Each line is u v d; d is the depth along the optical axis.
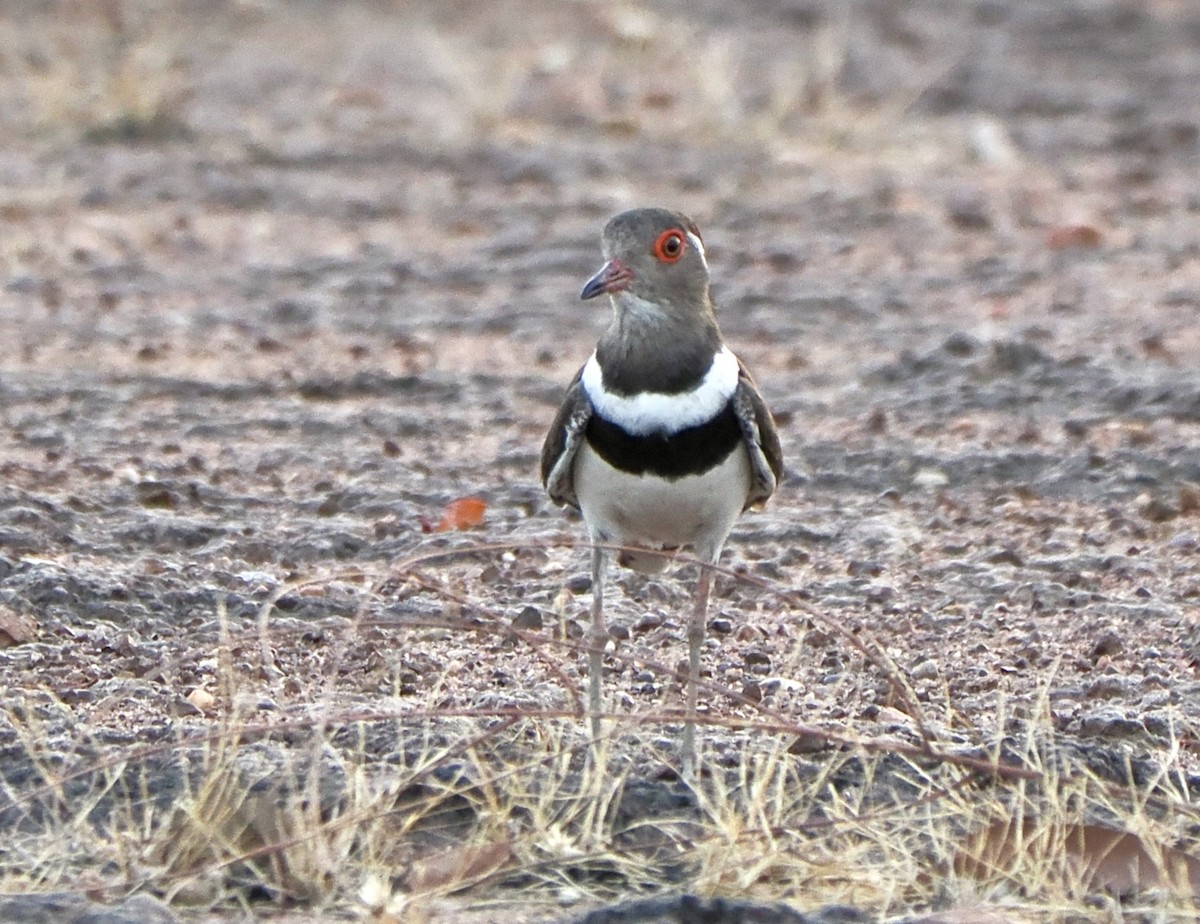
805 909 8.28
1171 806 8.91
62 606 11.44
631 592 12.23
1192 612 11.91
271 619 11.37
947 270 20.34
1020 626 11.70
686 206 22.75
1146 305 19.00
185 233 21.06
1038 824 8.62
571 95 27.70
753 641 11.41
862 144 25.89
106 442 14.91
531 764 8.89
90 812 8.88
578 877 8.66
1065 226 21.33
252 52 29.42
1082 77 29.61
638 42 29.88
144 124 24.97
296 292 19.31
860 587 12.25
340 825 8.38
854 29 32.41
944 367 16.97
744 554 12.97
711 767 9.31
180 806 8.56
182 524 13.01
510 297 19.30
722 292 19.45
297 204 22.39
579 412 10.03
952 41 31.73
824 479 14.52
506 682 10.59
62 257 20.05
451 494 13.89
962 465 14.64
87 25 29.31
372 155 24.52
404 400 16.23
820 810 9.11
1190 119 26.95
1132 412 15.80
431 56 29.16
